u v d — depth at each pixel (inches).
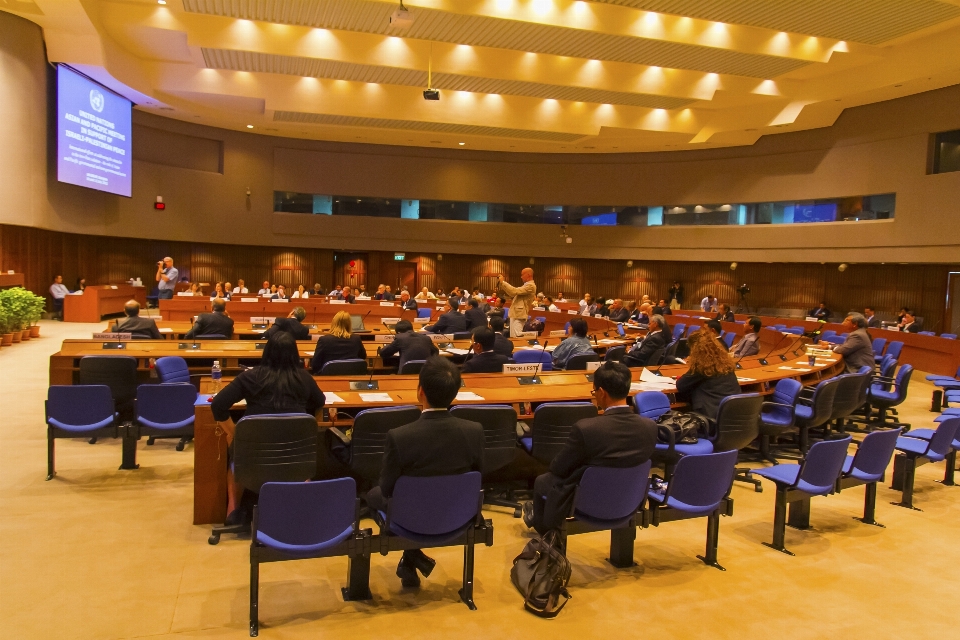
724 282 880.3
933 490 226.8
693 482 149.3
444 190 899.4
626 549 156.1
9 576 139.2
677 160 861.2
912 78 568.4
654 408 200.8
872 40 480.7
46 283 670.5
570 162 906.1
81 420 200.2
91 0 512.7
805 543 174.4
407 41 557.6
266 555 120.1
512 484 213.5
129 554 152.3
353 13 455.2
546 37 490.9
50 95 578.9
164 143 780.6
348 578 135.8
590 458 136.1
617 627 127.0
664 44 498.3
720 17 439.5
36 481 200.2
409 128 746.2
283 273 895.7
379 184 884.6
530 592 132.1
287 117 706.2
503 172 909.2
